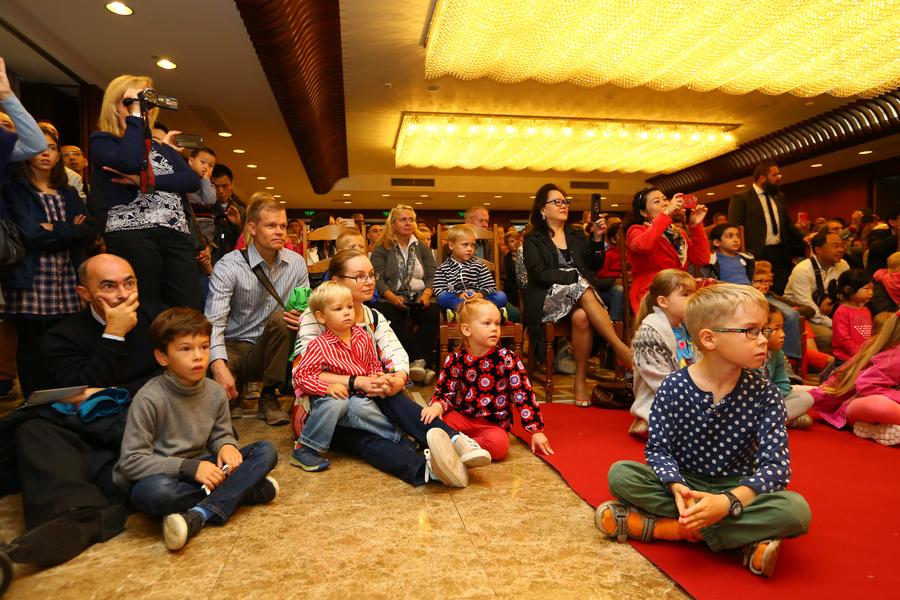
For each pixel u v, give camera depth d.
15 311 2.42
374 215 15.14
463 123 7.51
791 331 3.69
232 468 1.68
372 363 2.33
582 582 1.25
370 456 2.07
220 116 6.95
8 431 1.62
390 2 4.31
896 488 1.83
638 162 9.48
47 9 4.19
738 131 8.48
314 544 1.45
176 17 4.34
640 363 2.35
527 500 1.75
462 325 2.26
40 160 2.48
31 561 1.29
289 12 3.81
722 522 1.30
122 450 1.59
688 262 3.75
